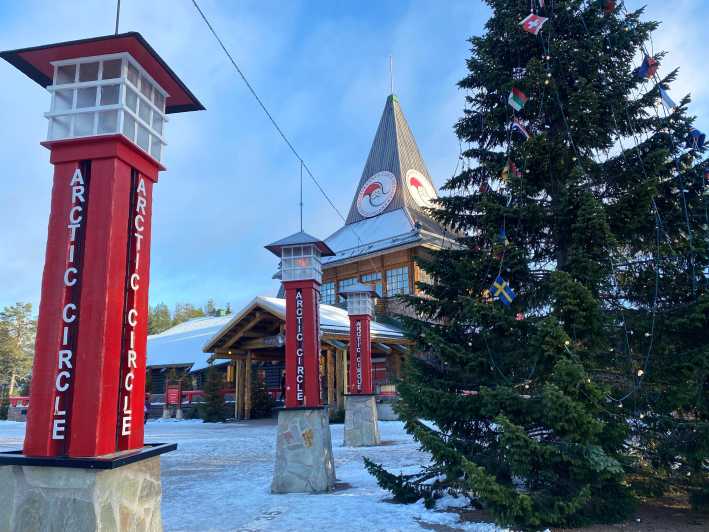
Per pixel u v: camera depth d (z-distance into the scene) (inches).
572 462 218.2
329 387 968.9
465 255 294.7
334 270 1381.6
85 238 148.7
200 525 250.5
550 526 230.5
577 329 234.1
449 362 262.8
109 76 160.2
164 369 1395.2
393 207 1419.8
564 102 283.1
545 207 277.0
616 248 252.7
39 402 141.9
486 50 310.8
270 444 613.3
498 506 225.6
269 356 1206.9
